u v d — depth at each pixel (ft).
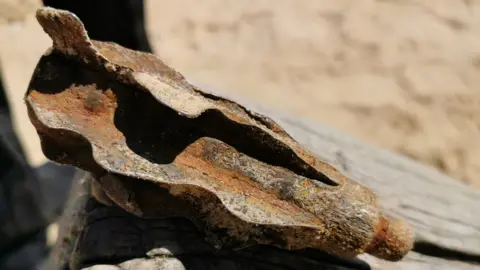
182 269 1.58
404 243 1.54
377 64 3.97
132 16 2.65
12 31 3.92
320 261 1.67
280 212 1.49
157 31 4.10
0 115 2.95
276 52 4.04
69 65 1.50
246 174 1.51
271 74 3.92
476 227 1.94
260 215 1.47
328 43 4.09
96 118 1.49
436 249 1.86
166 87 1.48
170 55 3.97
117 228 1.63
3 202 2.83
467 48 4.05
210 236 1.54
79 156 1.52
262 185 1.51
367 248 1.55
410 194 2.00
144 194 1.49
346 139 2.15
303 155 1.53
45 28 1.46
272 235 1.52
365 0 4.32
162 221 1.62
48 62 1.49
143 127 1.51
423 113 3.74
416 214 1.93
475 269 1.85
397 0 4.33
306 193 1.51
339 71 3.96
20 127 3.39
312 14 4.25
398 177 2.06
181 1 4.32
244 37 4.13
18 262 2.84
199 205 1.51
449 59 3.99
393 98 3.81
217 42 4.09
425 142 3.62
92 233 1.63
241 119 1.51
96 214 1.66
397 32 4.14
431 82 3.88
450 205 2.01
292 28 4.17
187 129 1.51
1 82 3.00
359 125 3.69
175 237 1.61
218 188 1.48
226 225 1.51
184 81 1.55
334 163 2.01
